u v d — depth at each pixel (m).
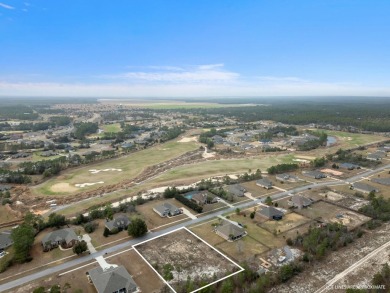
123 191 118.81
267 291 57.16
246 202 102.31
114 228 81.06
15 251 67.50
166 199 106.69
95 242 76.19
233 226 79.12
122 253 70.94
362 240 75.31
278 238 77.00
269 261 66.75
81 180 134.38
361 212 91.69
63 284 59.81
